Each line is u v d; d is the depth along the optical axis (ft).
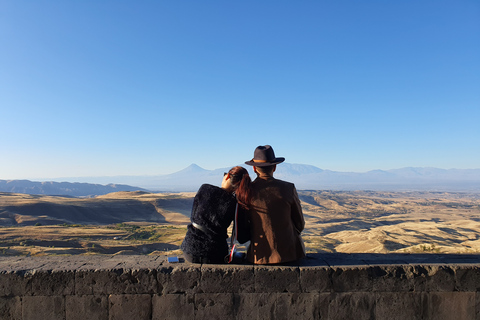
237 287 12.42
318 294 12.45
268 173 14.02
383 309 12.57
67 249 202.39
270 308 12.42
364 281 12.57
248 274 12.44
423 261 13.46
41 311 12.36
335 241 292.40
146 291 12.41
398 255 14.55
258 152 14.06
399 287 12.57
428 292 12.62
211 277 12.41
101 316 12.36
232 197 13.53
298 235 13.83
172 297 12.39
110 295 12.39
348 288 12.54
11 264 13.12
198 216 13.37
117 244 243.19
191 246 13.14
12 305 12.35
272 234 13.04
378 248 220.02
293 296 12.46
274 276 12.45
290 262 13.21
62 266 12.81
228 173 13.96
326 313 12.47
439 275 12.57
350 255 14.53
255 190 13.41
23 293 12.34
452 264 12.91
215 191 13.60
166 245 248.32
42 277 12.32
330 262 13.32
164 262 13.35
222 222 13.19
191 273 12.42
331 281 12.51
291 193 13.43
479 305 12.58
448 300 12.60
